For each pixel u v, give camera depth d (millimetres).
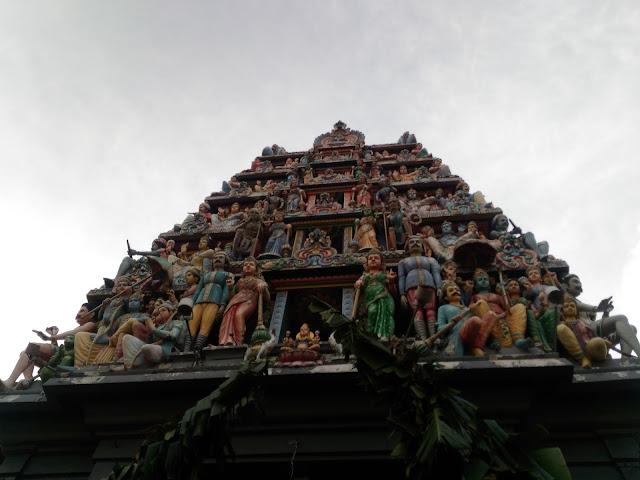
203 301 9961
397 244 12586
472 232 12219
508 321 9070
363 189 15586
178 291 11633
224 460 6031
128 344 8750
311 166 18578
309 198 16203
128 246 12352
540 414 7598
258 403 5871
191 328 9648
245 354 8680
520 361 7512
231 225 15141
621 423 7504
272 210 15273
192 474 5617
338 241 14156
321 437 7484
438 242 12297
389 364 5715
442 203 15031
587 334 8633
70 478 8102
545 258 11469
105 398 8117
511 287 10156
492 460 5070
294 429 7562
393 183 16672
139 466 5719
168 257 13047
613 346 8609
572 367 7316
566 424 7562
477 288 10141
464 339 8219
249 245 13289
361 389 7562
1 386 9039
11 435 8547
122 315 10875
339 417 7555
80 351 10109
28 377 9758
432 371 5551
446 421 5207
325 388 7633
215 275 10477
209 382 7770
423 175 17078
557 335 8422
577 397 7637
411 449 5355
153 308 10820
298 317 11734
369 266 10406
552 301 9859
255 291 10148
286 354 7957
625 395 7582
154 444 5789
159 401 8039
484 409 7465
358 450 7219
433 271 10188
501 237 12195
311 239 12500
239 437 7586
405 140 20875
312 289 11250
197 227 14930
